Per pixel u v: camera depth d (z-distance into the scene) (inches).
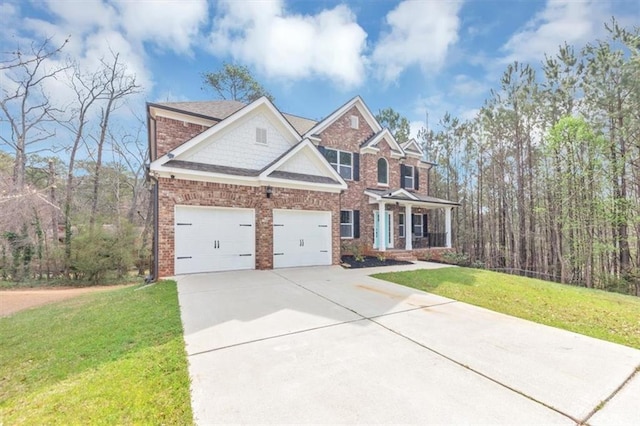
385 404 112.7
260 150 465.1
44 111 684.7
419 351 161.0
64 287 542.3
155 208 382.3
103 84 808.3
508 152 834.8
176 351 159.2
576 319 229.0
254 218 431.2
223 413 106.9
